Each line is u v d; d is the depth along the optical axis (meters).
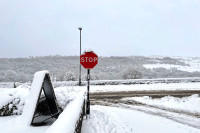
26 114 5.70
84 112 8.78
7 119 5.90
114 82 26.55
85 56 9.14
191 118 9.72
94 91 20.81
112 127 7.18
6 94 6.55
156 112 11.09
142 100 15.34
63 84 25.78
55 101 6.70
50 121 6.44
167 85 24.36
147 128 7.49
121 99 15.95
